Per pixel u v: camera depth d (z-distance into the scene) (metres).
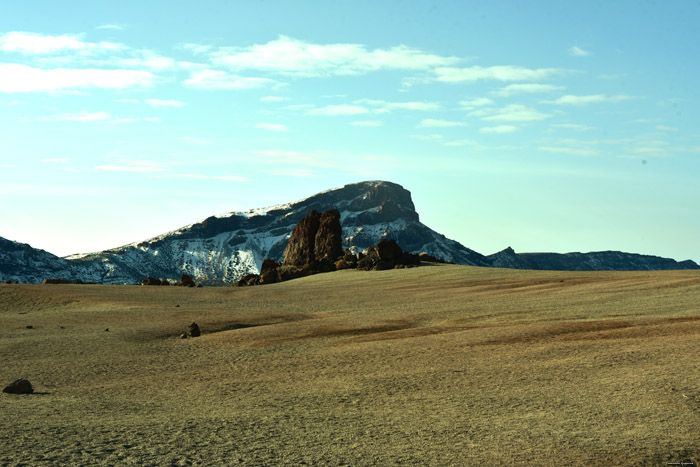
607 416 18.12
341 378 26.88
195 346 41.75
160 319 59.31
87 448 14.91
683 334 32.72
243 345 41.19
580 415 18.41
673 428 16.67
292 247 186.75
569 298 63.66
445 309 61.78
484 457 14.81
